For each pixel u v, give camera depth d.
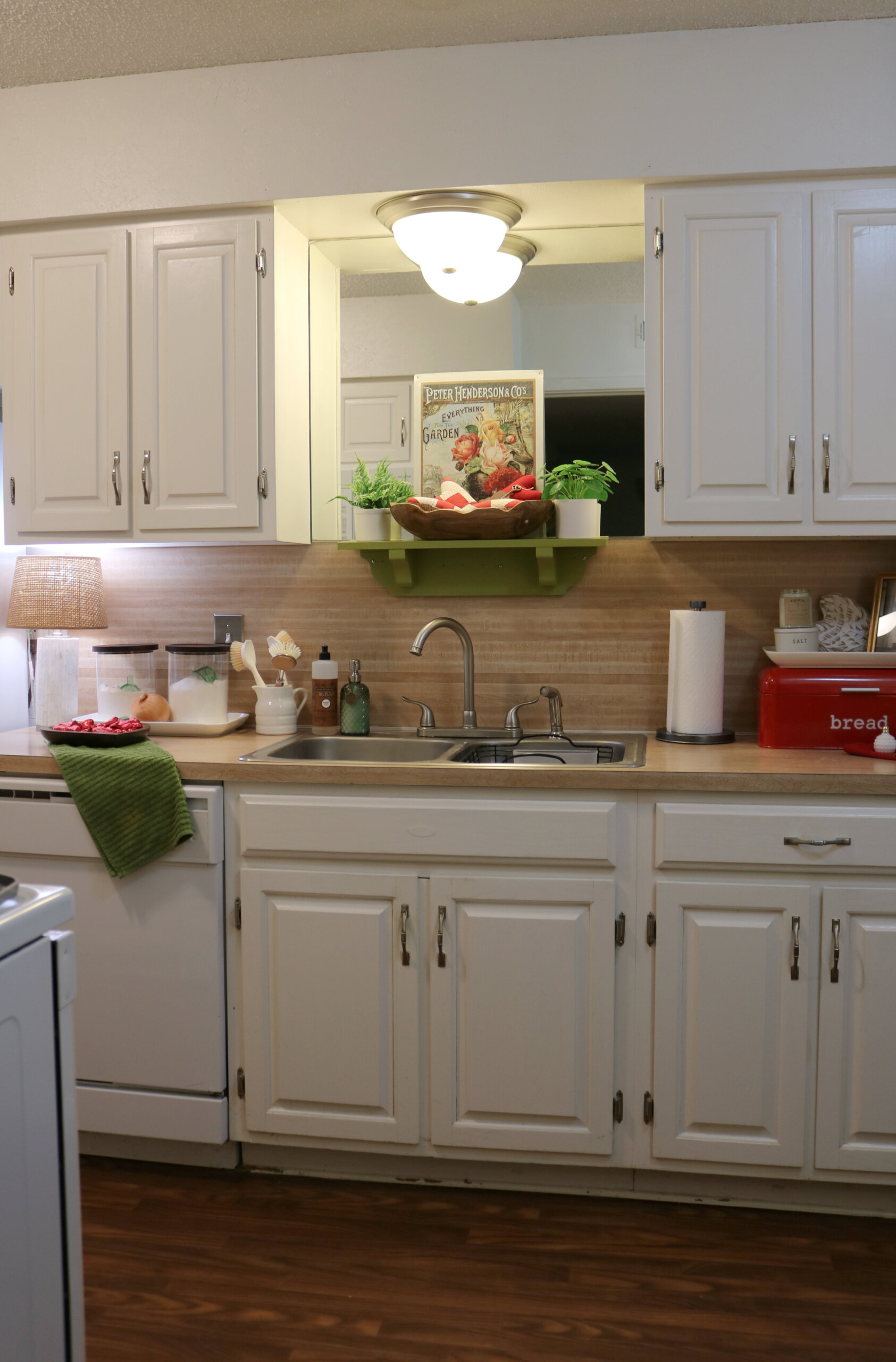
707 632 2.46
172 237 2.49
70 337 2.55
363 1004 2.17
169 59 2.41
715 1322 1.81
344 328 2.71
